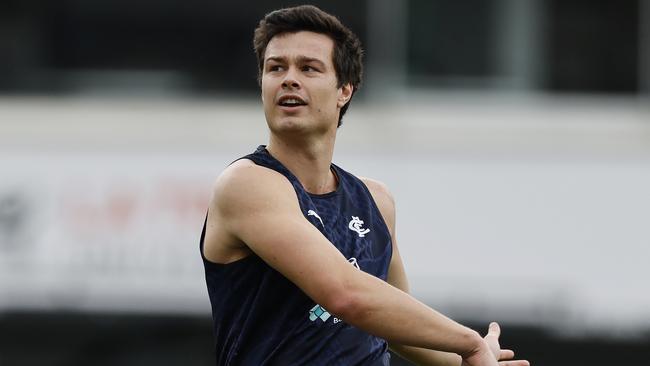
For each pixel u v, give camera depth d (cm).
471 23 4212
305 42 1545
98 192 3962
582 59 4231
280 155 1567
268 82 1548
